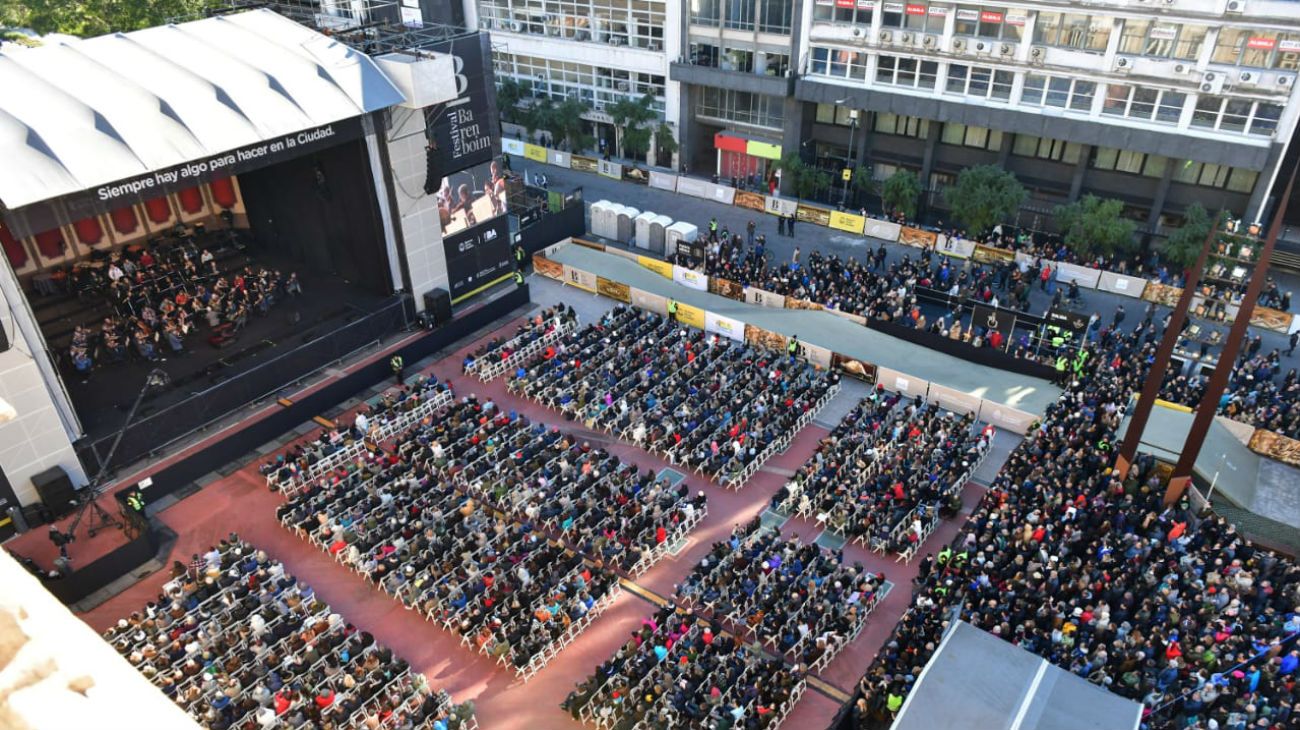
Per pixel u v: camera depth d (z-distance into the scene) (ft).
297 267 157.69
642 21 210.38
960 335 140.56
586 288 164.96
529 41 232.32
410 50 135.23
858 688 83.92
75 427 110.32
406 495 108.27
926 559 98.63
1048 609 86.99
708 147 228.43
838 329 142.00
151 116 108.88
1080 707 72.43
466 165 147.43
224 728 79.71
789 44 192.44
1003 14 167.12
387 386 137.39
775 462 120.16
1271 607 88.79
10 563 12.28
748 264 165.68
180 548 106.93
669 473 118.01
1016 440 122.62
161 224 158.51
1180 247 154.30
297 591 95.30
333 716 81.56
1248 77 149.38
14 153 98.27
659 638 88.43
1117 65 159.63
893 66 183.32
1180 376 128.67
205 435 122.42
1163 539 96.99
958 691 73.97
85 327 136.77
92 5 197.98
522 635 91.50
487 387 136.77
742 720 81.61
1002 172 169.89
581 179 222.07
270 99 118.73
